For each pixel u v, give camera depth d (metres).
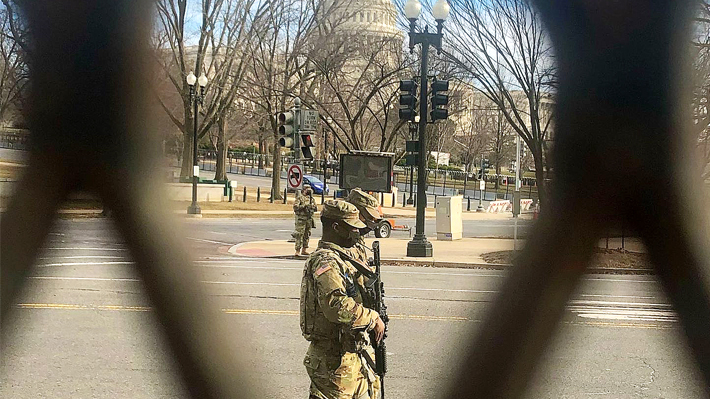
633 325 8.76
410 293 10.98
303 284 4.18
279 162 38.59
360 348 4.02
